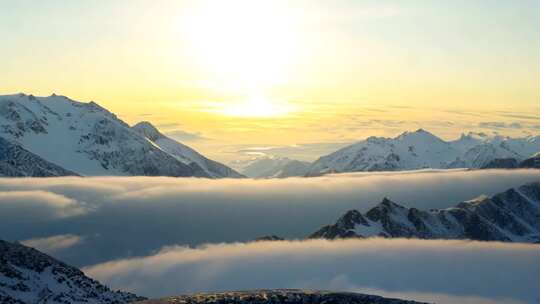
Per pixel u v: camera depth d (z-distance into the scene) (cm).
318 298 10644
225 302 10431
